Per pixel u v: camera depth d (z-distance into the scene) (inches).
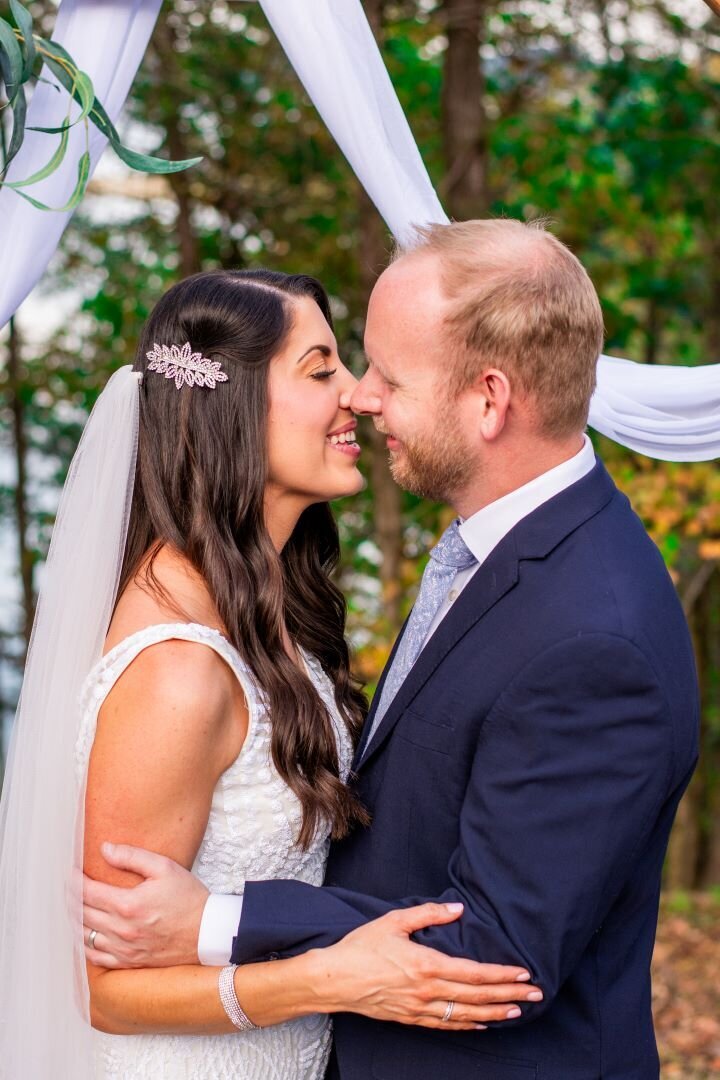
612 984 75.2
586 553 72.6
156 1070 74.9
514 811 68.1
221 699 72.6
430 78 337.7
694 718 73.0
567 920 66.6
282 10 100.4
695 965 235.8
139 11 102.0
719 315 369.7
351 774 81.8
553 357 71.6
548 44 311.1
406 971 66.7
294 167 338.0
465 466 74.5
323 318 84.2
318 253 348.8
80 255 371.2
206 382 79.7
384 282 75.3
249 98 324.2
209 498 79.7
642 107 318.3
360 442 318.7
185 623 74.2
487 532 76.0
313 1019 81.0
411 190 102.7
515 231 73.9
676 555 273.4
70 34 100.1
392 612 287.3
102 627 75.0
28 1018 73.3
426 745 74.8
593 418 107.2
